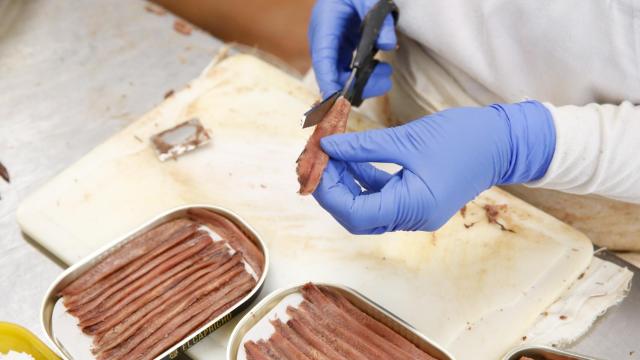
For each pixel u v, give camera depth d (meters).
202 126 0.65
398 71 0.70
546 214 0.62
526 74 0.61
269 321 0.52
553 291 0.57
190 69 0.76
